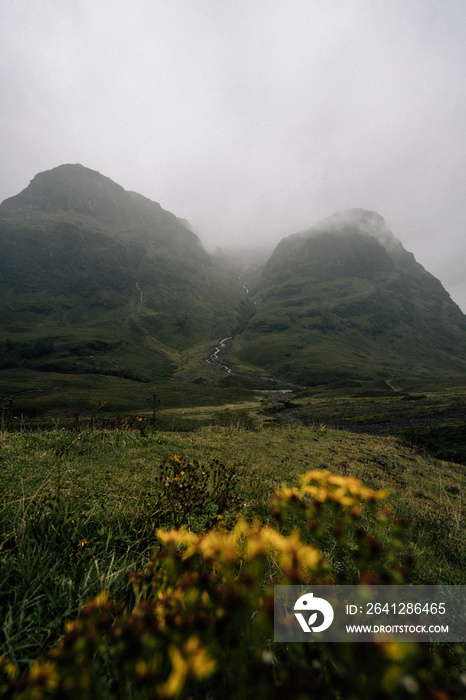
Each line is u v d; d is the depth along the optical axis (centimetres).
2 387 9125
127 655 70
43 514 253
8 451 520
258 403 8800
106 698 89
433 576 270
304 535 158
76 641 71
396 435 3014
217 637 70
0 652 145
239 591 77
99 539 240
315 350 19700
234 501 319
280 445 1111
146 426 931
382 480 816
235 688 67
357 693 57
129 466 512
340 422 5050
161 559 103
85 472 443
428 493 769
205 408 7256
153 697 62
